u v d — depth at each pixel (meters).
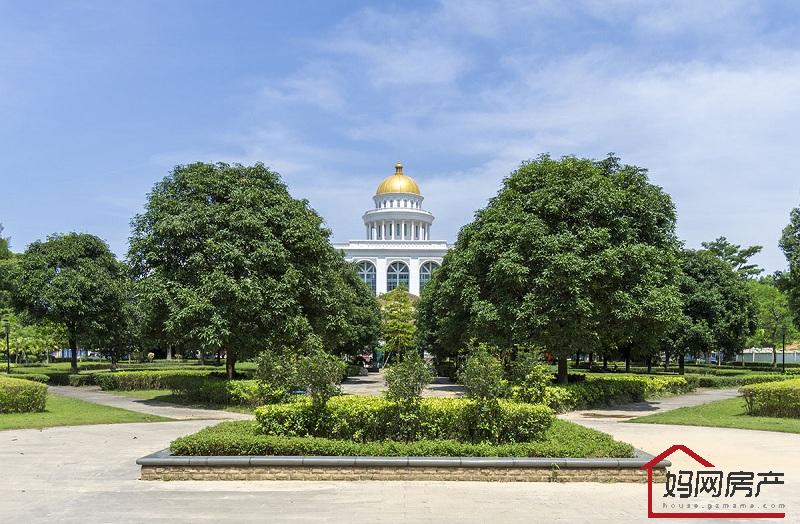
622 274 19.92
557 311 19.28
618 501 7.85
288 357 12.27
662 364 53.88
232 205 21.72
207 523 6.84
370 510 7.34
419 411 10.34
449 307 28.06
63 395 25.41
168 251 21.70
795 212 34.97
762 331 45.97
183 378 23.72
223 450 9.35
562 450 9.22
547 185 21.52
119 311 33.97
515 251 20.12
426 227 93.56
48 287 31.75
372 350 58.75
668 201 24.91
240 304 20.16
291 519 6.98
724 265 34.53
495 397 10.25
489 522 6.88
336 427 10.28
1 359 51.31
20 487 8.60
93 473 9.52
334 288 25.83
